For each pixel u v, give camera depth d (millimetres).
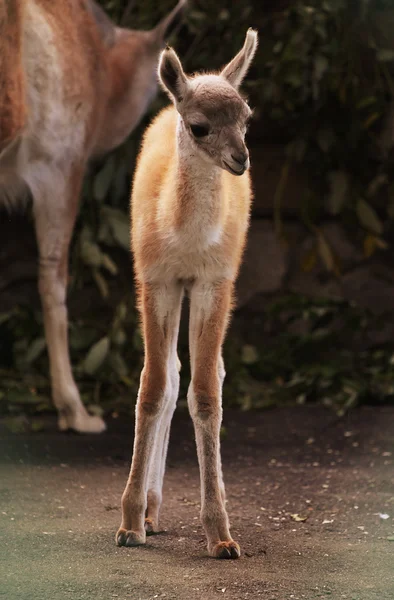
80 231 14312
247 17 14555
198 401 6625
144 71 12117
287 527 7395
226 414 12180
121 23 14320
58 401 11070
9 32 9766
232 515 7734
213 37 14680
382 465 9570
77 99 10930
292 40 14031
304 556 6578
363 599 5695
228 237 6734
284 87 14398
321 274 14734
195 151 6340
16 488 8453
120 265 14625
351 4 14484
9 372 13328
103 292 13734
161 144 7219
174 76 6398
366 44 14641
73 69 10844
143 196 6965
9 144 10102
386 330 14492
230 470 9445
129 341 13711
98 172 14016
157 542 6836
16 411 12047
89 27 11430
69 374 11141
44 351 13539
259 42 14578
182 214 6539
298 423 11648
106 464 9602
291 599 5688
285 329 14555
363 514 7793
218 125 6227
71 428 11039
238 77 6746
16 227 14641
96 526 7215
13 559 6312
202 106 6254
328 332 13867
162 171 6930
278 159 14789
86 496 8227
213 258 6691
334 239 14734
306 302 14117
